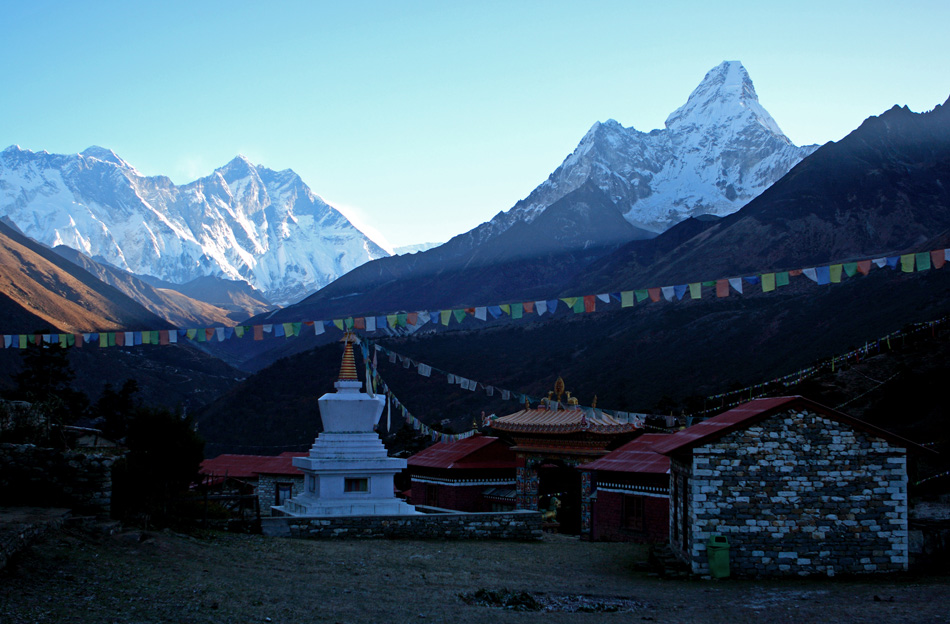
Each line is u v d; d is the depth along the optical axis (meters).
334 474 30.38
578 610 17.81
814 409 22.23
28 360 60.00
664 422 43.97
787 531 21.83
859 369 51.09
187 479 23.52
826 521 21.92
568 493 43.88
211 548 20.55
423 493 44.47
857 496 22.05
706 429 23.50
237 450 106.00
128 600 14.54
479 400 119.12
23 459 19.56
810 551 21.80
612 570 23.30
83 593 14.39
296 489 45.56
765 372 94.81
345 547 23.75
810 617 16.83
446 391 124.88
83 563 16.17
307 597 16.84
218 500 25.94
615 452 37.41
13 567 14.72
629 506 34.88
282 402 114.56
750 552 21.75
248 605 15.53
